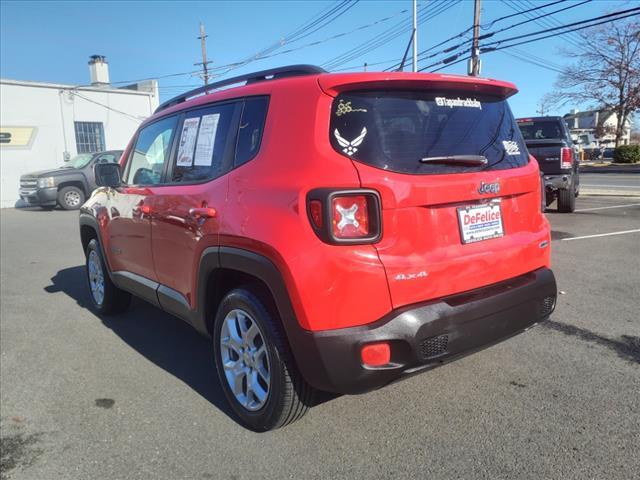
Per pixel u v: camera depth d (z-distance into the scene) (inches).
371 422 118.0
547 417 116.3
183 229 133.3
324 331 95.8
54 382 149.6
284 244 98.7
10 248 396.2
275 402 108.3
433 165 104.7
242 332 117.3
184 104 151.0
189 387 143.2
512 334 114.7
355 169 96.4
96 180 173.3
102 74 1150.3
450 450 106.0
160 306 158.4
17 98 871.7
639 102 1398.9
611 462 99.5
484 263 109.8
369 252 96.0
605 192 615.2
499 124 122.6
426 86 108.8
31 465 109.2
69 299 240.4
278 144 108.3
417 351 97.6
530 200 125.8
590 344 155.6
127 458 110.0
